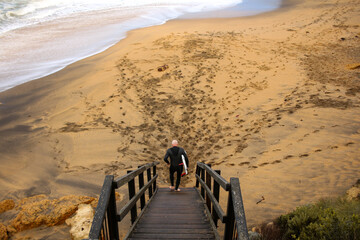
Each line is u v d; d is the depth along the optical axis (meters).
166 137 10.98
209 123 11.62
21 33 23.62
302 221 3.95
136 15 30.28
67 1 36.31
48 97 13.87
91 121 12.06
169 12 31.94
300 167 7.41
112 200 2.83
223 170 8.24
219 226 5.55
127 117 12.32
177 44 19.78
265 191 6.58
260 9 32.12
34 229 5.54
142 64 17.05
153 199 6.12
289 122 10.41
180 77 15.45
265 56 17.83
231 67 16.39
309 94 12.61
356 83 13.26
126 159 9.62
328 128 9.39
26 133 11.12
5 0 33.69
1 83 14.98
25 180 8.30
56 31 24.44
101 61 17.77
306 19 26.03
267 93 13.41
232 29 23.64
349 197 5.08
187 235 3.66
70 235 5.25
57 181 8.30
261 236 4.27
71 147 10.30
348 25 23.25
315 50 18.52
